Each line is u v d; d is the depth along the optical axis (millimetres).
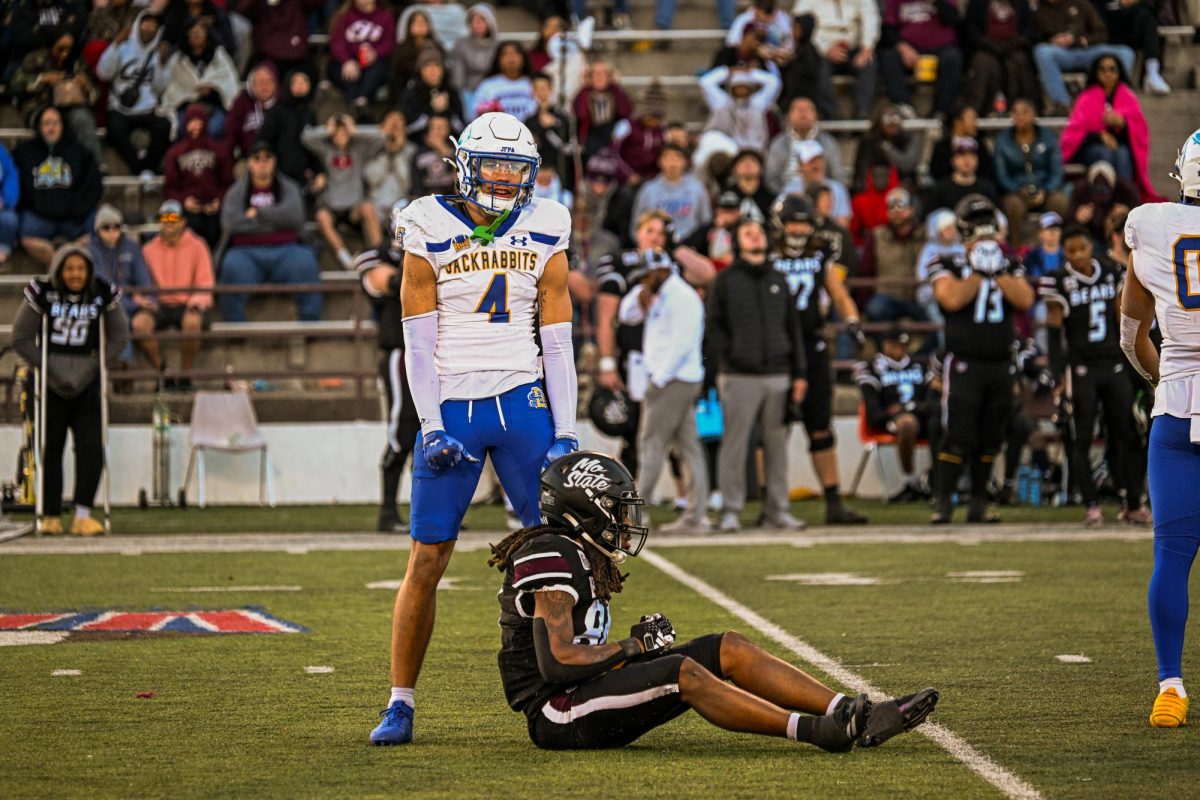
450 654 26109
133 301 58250
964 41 70812
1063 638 27062
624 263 47969
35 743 19406
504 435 20016
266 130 63344
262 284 60312
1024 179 64188
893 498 57188
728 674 18438
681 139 61781
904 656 25312
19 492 52844
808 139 63406
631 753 18594
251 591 34125
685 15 74750
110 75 66938
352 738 19672
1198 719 20281
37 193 62406
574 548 18281
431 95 64000
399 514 48656
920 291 59688
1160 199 65625
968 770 17453
